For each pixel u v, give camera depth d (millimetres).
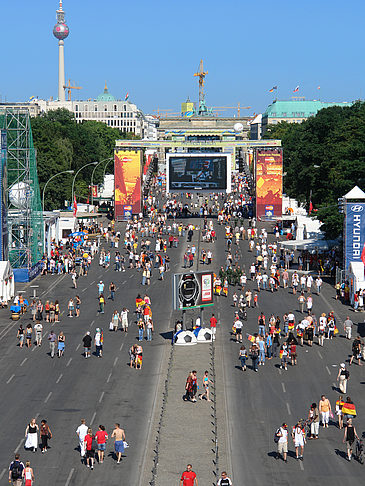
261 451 53688
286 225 168375
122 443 51812
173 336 82562
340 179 129375
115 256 136750
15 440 55500
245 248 146375
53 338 77188
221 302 103062
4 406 62688
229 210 189250
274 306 100188
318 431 57344
